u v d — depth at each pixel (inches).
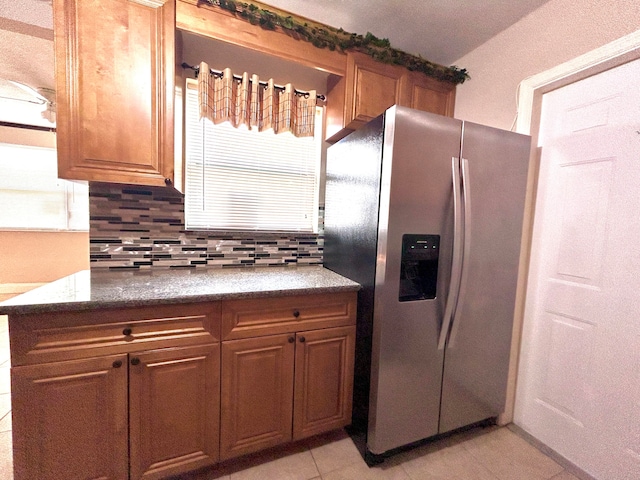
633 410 46.1
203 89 55.7
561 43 53.9
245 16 53.6
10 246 142.9
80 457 40.4
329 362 55.1
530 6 57.3
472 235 53.5
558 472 52.5
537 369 61.0
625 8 45.3
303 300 52.1
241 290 47.3
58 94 41.9
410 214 48.3
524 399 63.5
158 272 61.4
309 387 53.8
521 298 63.2
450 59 76.8
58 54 41.7
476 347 57.4
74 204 151.3
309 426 54.4
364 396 53.2
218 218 70.2
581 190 53.4
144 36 45.6
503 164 54.9
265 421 51.0
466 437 61.3
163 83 47.1
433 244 50.7
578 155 54.1
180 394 44.9
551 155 58.6
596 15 48.8
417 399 53.2
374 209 50.3
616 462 48.1
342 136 70.0
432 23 63.6
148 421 43.3
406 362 51.3
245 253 70.9
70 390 39.2
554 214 58.1
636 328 45.8
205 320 45.6
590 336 51.8
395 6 59.1
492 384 60.5
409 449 57.4
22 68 80.8
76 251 153.3
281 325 50.7
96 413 40.7
